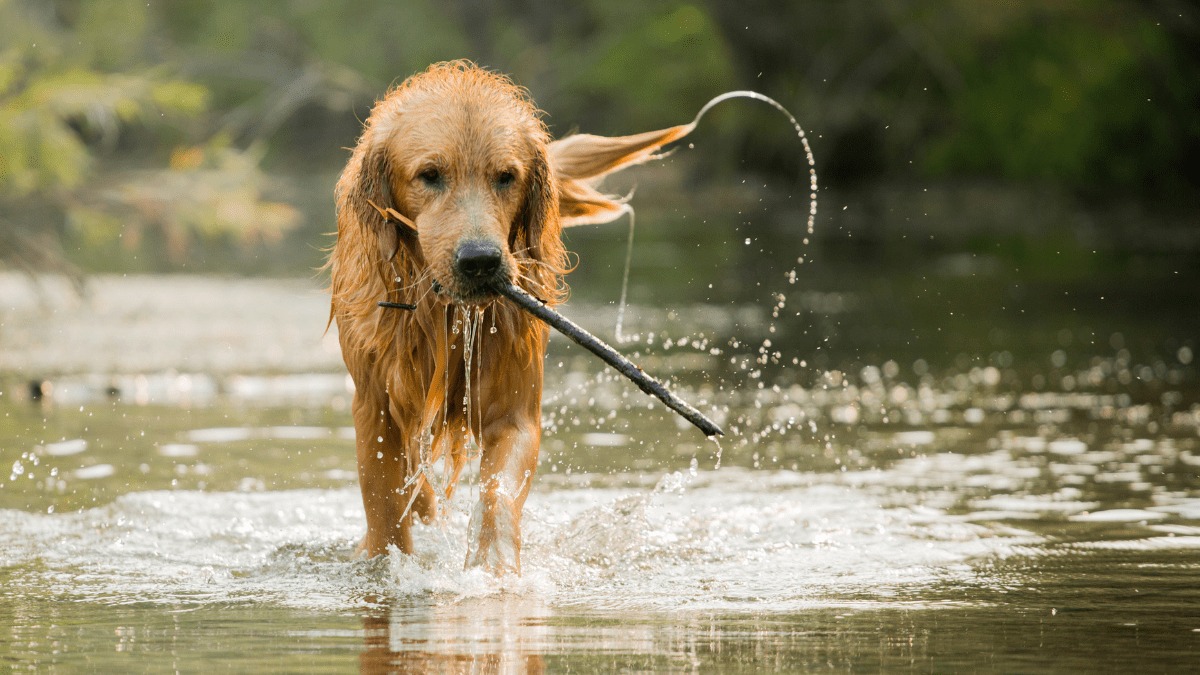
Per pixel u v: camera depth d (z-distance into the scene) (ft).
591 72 196.24
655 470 30.68
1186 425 36.32
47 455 31.50
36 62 69.67
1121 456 31.81
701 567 21.21
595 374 48.70
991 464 31.12
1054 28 153.28
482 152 20.01
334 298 22.71
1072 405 40.65
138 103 70.28
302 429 36.24
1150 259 100.58
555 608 18.22
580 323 64.85
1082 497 26.96
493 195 20.12
